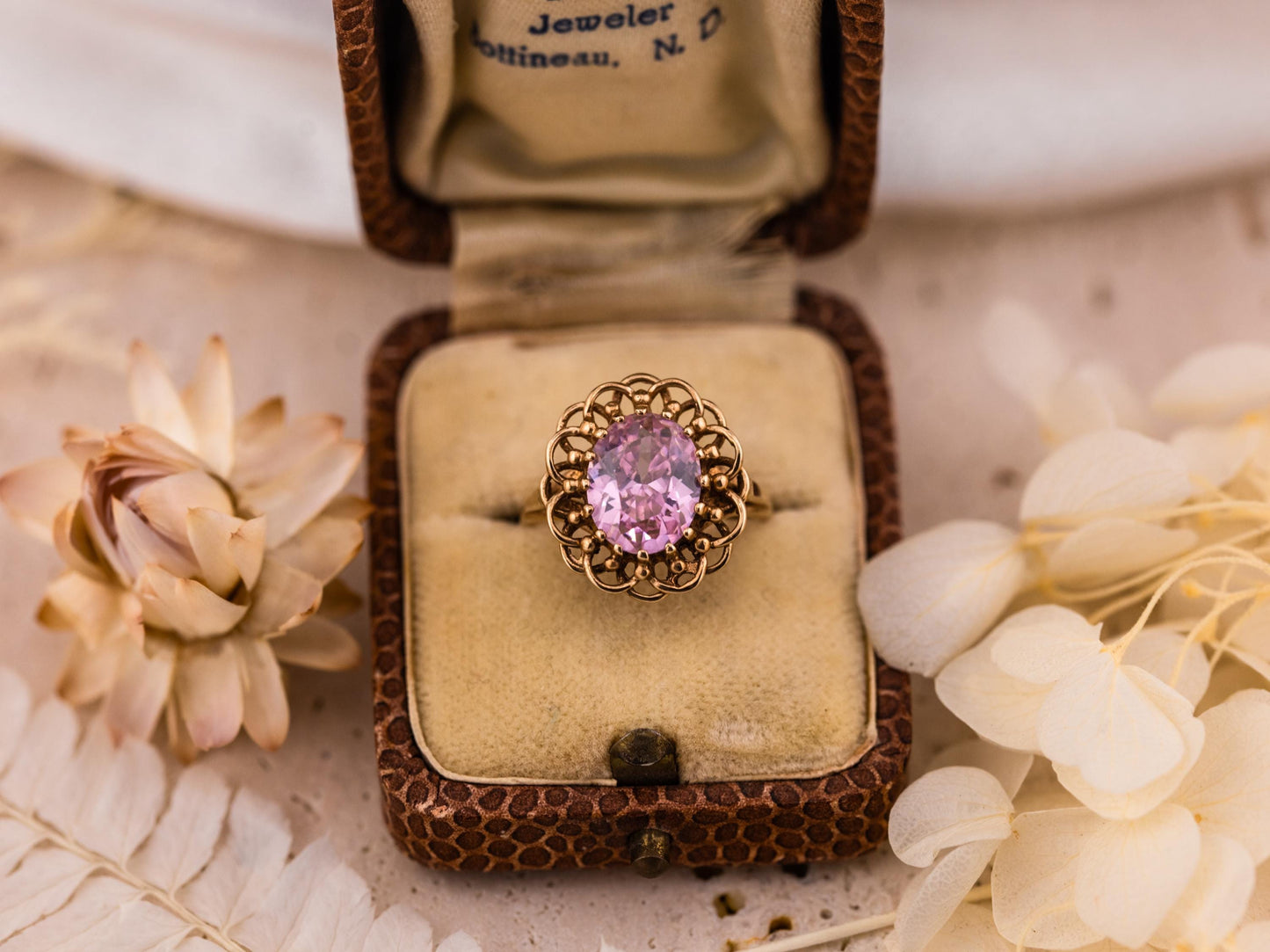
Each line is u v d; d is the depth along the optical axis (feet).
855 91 0.42
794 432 0.44
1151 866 0.35
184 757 0.42
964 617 0.40
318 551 0.42
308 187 0.54
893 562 0.41
